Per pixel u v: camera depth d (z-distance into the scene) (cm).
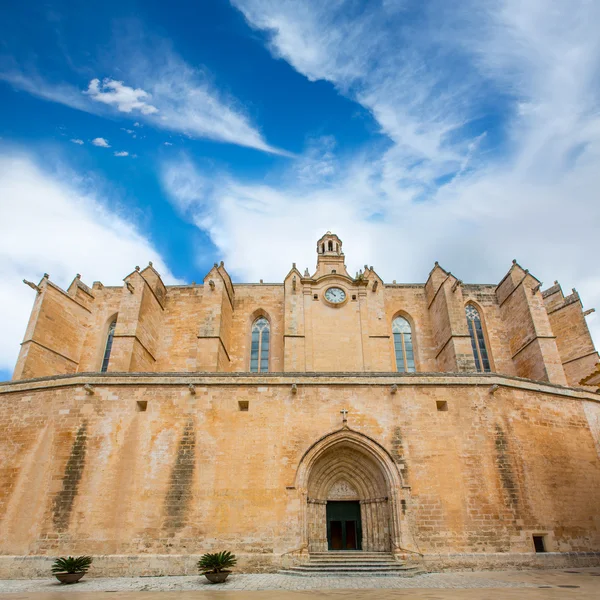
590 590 1614
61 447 2555
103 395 2672
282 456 2520
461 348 3616
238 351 4059
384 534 2461
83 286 4184
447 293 3803
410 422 2625
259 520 2370
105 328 4175
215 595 1630
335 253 4500
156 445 2547
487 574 2173
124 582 2066
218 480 2456
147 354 3834
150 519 2375
